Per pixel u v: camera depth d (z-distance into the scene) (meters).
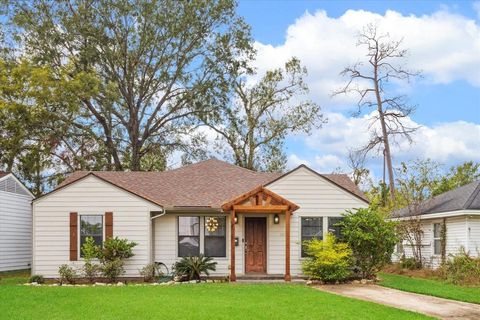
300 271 23.30
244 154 45.81
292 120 45.81
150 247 23.31
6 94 34.78
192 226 24.20
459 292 18.66
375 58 44.53
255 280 22.58
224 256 24.00
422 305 15.91
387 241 22.48
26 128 35.38
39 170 38.88
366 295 18.14
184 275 22.81
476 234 25.45
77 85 35.84
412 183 30.11
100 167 40.19
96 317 13.51
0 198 28.94
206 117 42.59
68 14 39.06
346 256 22.03
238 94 46.00
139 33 39.69
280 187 23.72
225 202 23.22
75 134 38.59
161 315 13.77
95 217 23.38
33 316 13.66
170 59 40.88
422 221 30.22
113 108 39.75
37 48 38.41
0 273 28.59
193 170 28.33
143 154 42.78
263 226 24.02
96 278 22.58
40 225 23.19
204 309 14.67
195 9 40.47
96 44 39.41
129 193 23.39
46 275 22.97
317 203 23.66
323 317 13.56
